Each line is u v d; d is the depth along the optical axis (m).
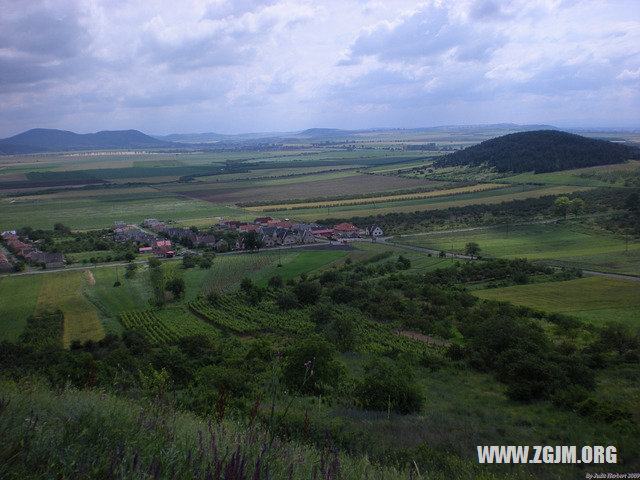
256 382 29.75
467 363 39.97
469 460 15.80
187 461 6.47
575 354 39.62
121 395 14.46
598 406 24.16
